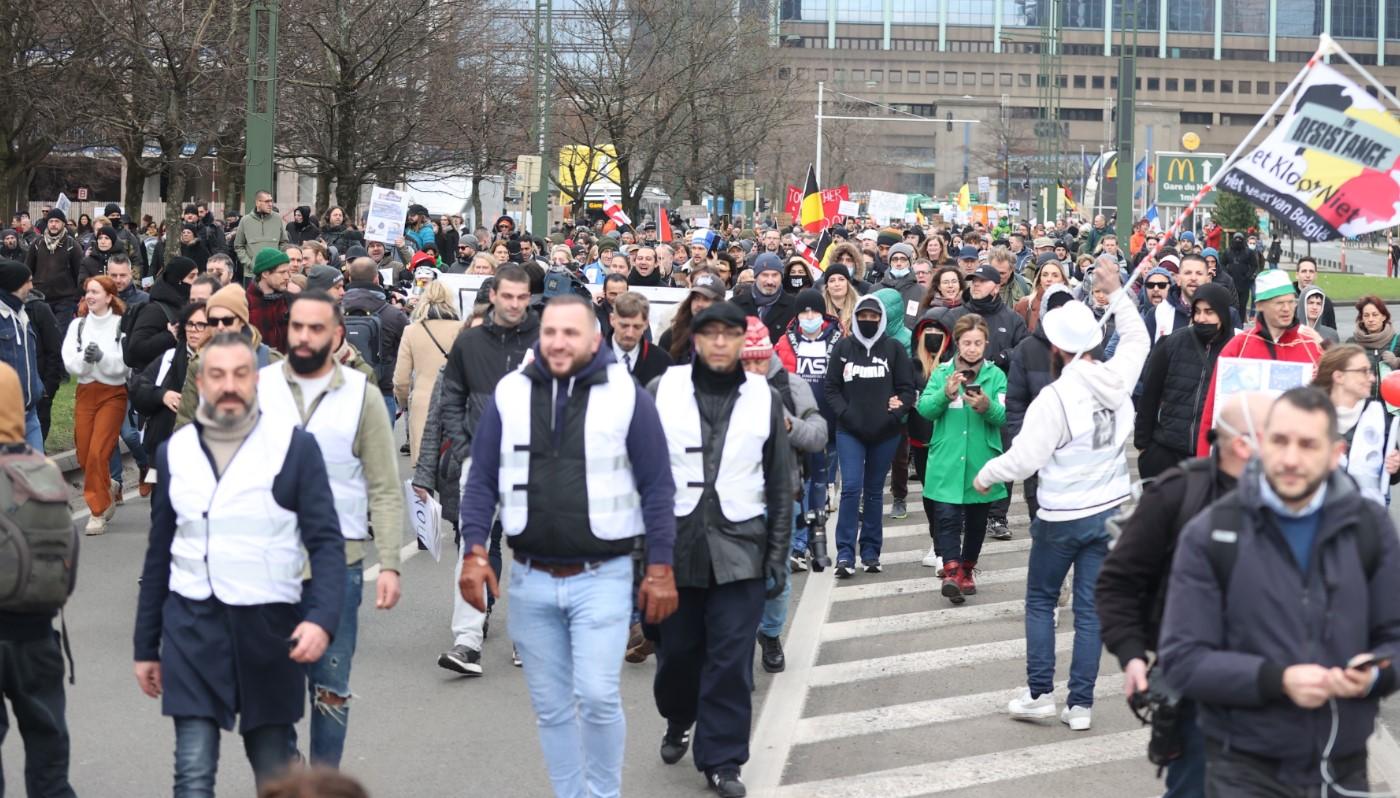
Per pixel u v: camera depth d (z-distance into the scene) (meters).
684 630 7.33
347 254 21.33
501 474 6.41
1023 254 26.78
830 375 11.97
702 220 42.28
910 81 154.62
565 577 6.37
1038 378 10.86
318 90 33.62
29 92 33.31
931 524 11.73
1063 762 7.82
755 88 44.31
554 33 39.72
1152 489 5.49
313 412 6.68
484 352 8.88
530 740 8.04
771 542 7.23
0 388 5.93
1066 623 10.88
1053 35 83.31
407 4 32.47
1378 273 80.56
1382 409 8.40
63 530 5.94
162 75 27.69
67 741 6.14
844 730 8.38
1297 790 4.72
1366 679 4.51
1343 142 7.19
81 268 22.75
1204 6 155.88
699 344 7.15
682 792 7.32
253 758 5.93
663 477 6.45
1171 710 5.37
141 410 11.46
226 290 8.80
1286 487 4.59
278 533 5.83
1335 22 155.50
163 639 5.85
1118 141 34.97
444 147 36.25
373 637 10.09
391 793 7.21
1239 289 32.19
